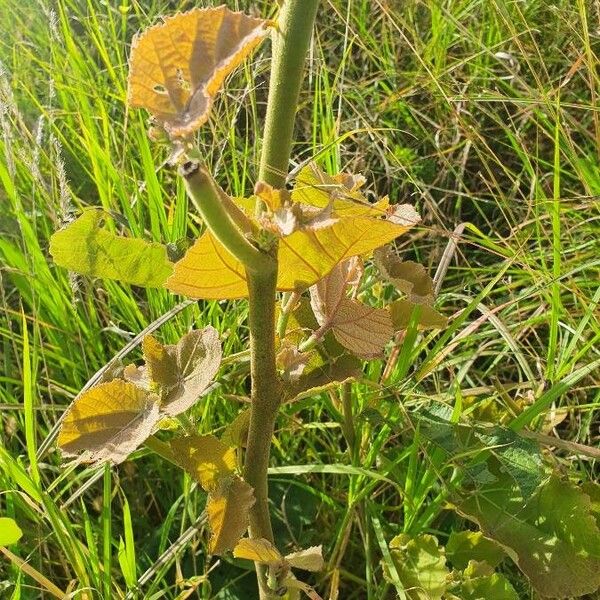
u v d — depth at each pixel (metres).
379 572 0.61
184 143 0.26
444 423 0.54
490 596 0.49
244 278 0.34
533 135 0.87
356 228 0.33
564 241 0.78
